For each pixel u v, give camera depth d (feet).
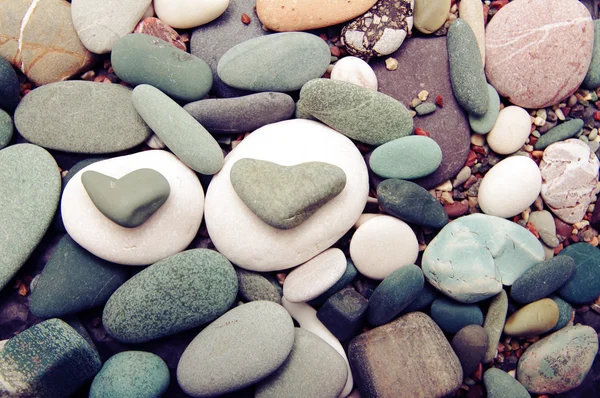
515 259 1.51
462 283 1.48
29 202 1.46
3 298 1.49
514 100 1.56
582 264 1.54
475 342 1.47
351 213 1.47
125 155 1.51
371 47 1.50
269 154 1.46
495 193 1.51
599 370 1.56
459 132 1.53
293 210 1.39
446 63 1.54
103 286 1.45
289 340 1.41
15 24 1.48
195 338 1.44
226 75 1.48
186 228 1.46
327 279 1.43
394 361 1.47
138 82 1.48
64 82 1.48
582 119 1.60
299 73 1.50
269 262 1.47
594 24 1.60
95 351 1.44
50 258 1.46
